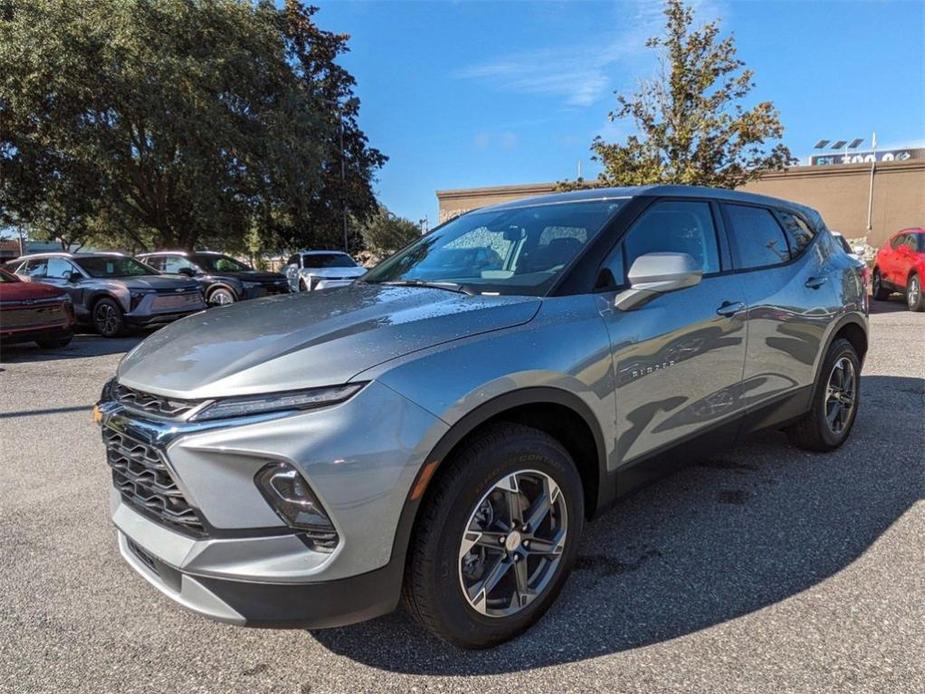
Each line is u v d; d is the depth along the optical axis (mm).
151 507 2211
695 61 14742
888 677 2168
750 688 2135
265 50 20344
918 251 12961
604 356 2584
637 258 2783
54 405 6426
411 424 2016
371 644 2445
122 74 16703
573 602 2674
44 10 16578
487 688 2178
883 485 3820
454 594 2184
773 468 4133
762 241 3795
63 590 2893
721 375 3236
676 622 2521
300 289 17203
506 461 2264
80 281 12391
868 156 42531
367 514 1960
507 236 3211
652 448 2902
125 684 2256
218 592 1991
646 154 15227
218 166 19625
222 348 2264
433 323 2309
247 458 1932
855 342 4586
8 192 19391
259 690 2211
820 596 2676
